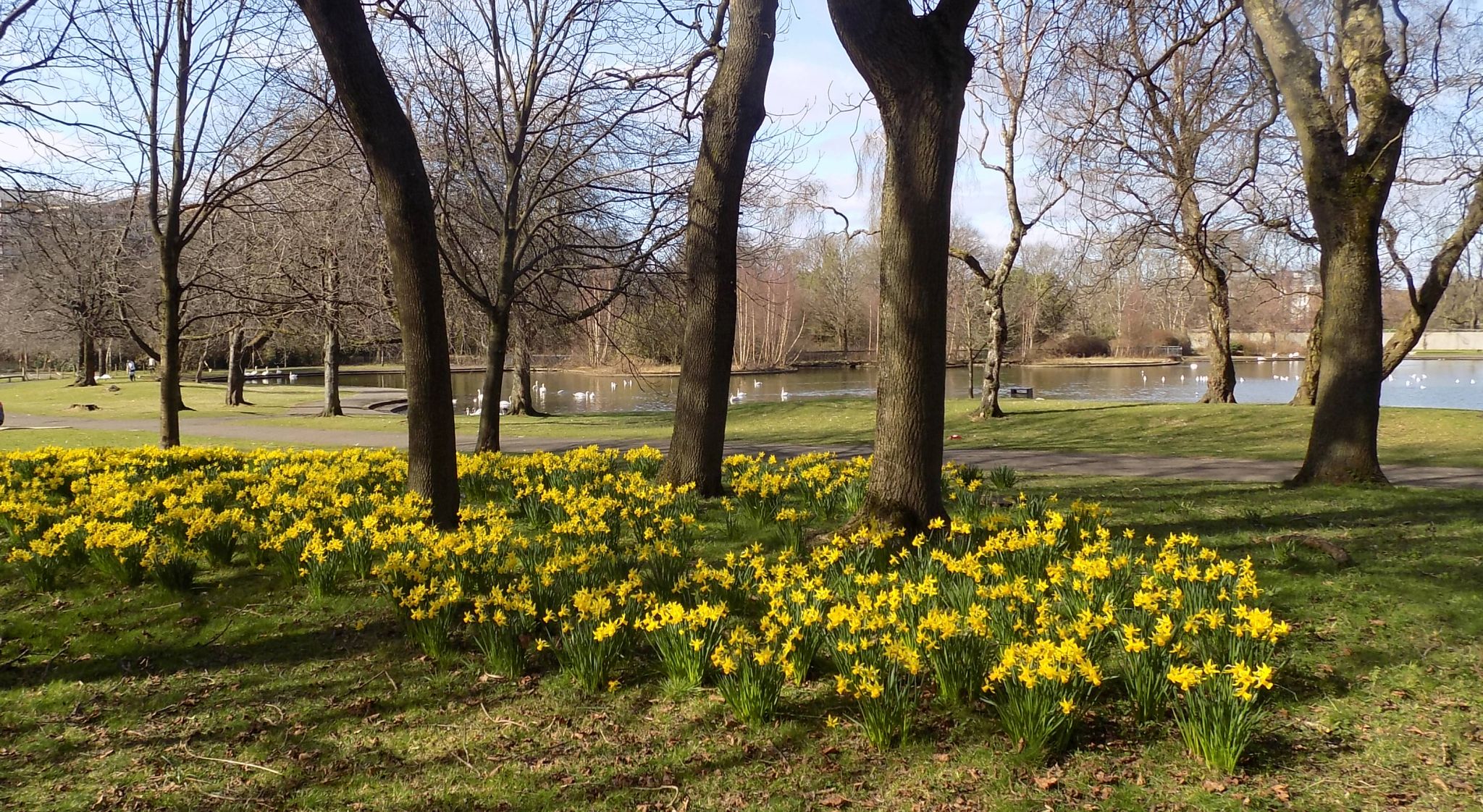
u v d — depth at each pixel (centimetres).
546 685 485
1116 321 6328
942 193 683
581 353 3403
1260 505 877
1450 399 3131
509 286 1391
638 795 381
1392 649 488
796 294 5972
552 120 1369
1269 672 377
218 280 1706
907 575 577
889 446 702
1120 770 382
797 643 470
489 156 1562
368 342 2227
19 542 727
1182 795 362
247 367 6888
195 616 594
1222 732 375
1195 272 2369
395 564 581
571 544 694
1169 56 1138
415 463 797
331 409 2970
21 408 3375
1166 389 4231
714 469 966
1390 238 1944
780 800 373
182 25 1311
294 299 1609
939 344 700
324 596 624
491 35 1359
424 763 412
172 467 1120
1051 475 1245
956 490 880
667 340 1905
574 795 381
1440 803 349
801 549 702
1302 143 1027
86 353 4675
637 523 741
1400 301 4412
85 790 389
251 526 719
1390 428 1738
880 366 715
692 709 454
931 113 670
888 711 406
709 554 725
